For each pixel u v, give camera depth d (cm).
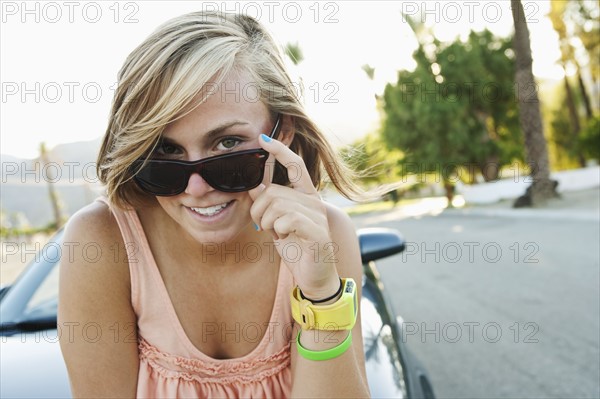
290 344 127
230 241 119
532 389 252
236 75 105
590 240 532
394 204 2453
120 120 103
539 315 347
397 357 160
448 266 581
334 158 131
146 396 119
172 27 101
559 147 2147
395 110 1761
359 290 134
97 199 122
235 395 122
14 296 196
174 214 111
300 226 106
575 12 1599
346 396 111
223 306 124
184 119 101
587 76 2017
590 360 271
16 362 153
